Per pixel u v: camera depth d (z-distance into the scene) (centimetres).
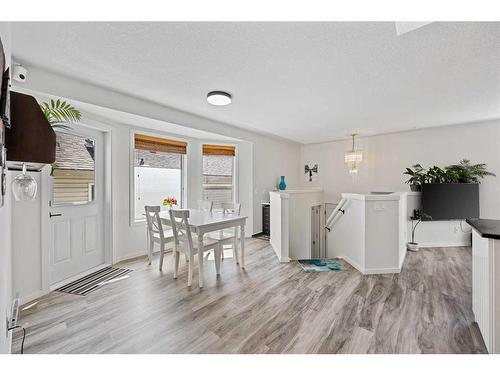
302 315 215
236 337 184
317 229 468
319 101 317
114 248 356
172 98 310
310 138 576
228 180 523
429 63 217
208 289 269
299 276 308
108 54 204
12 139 131
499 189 420
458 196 430
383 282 287
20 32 173
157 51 199
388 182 526
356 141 572
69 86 250
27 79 224
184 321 206
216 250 307
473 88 273
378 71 232
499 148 417
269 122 429
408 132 500
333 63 218
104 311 222
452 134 454
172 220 297
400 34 173
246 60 213
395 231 319
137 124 372
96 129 332
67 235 300
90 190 331
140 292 261
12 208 227
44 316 213
